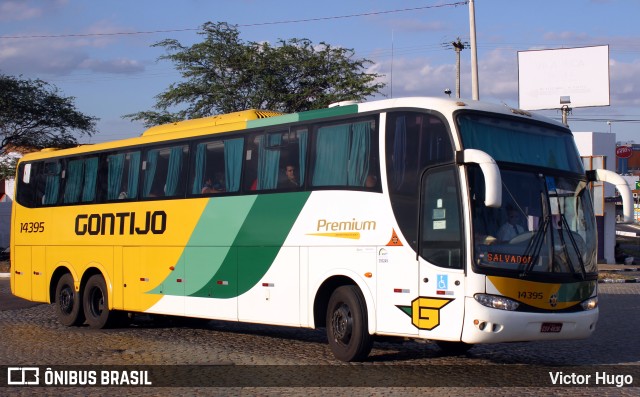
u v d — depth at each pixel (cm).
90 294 1579
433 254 980
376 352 1205
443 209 978
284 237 1184
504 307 939
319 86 3291
